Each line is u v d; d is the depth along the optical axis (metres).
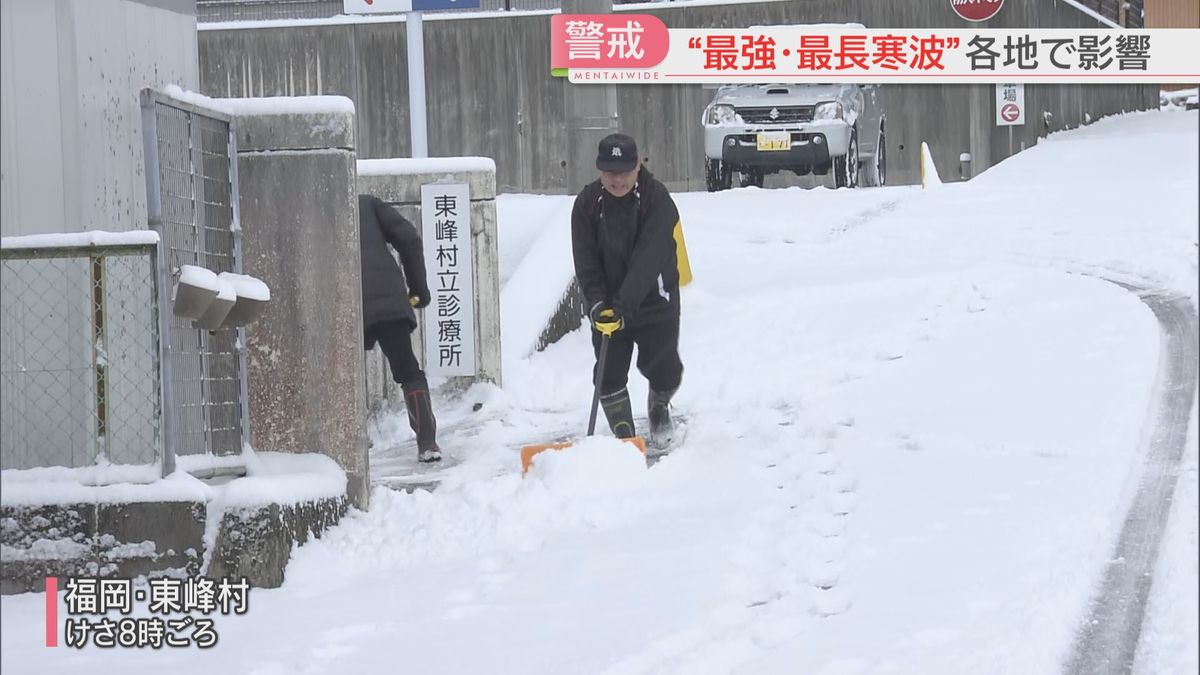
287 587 8.88
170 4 10.62
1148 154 25.45
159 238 8.62
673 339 11.58
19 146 9.18
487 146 34.06
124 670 7.29
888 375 12.96
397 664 7.18
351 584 8.85
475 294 14.72
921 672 6.58
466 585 8.52
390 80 34.25
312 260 10.09
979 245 18.75
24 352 9.22
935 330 14.54
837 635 7.16
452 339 14.68
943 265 17.41
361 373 10.20
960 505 9.04
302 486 9.31
